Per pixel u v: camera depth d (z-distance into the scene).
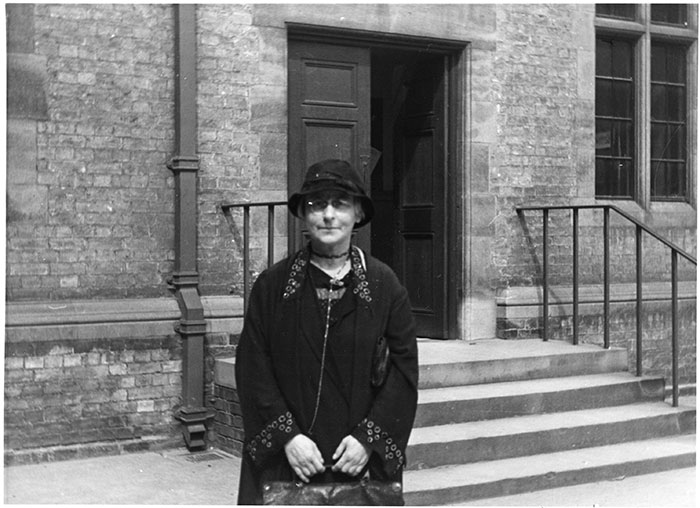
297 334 3.32
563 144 7.77
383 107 8.16
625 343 7.95
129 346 5.98
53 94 5.81
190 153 6.15
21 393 5.67
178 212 6.12
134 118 6.06
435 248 7.50
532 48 7.63
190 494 5.15
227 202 6.37
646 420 6.13
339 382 3.31
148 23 6.11
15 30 5.69
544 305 7.29
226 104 6.37
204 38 6.30
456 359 6.32
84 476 5.46
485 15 7.39
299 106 6.77
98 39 5.95
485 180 7.39
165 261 6.17
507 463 5.53
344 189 3.33
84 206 5.91
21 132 5.71
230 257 6.37
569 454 5.75
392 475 3.31
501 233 7.49
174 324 6.09
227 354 6.26
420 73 7.61
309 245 3.44
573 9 7.83
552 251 7.72
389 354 3.37
